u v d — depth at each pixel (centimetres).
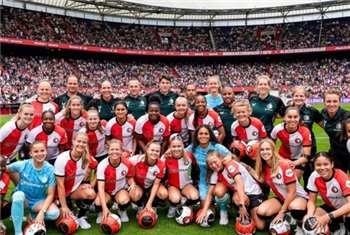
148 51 4062
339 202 462
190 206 563
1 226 486
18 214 464
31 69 3366
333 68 4031
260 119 661
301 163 543
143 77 4125
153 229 509
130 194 541
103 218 496
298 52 4006
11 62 3278
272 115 664
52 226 521
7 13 3422
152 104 629
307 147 558
